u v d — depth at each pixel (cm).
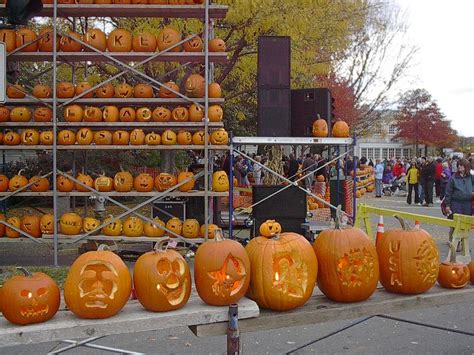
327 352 518
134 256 963
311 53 1517
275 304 355
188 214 988
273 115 1001
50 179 1148
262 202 977
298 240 373
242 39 1442
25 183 902
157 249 361
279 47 1002
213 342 556
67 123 891
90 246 980
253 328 341
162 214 975
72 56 902
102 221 942
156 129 981
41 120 902
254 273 360
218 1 1298
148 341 557
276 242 368
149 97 921
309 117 1072
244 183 1877
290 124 1044
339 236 381
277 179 1174
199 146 898
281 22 1345
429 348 529
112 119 896
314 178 1631
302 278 363
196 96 910
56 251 869
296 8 1355
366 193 2888
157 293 337
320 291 411
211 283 348
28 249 1051
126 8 901
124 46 912
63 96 909
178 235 897
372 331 586
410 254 394
